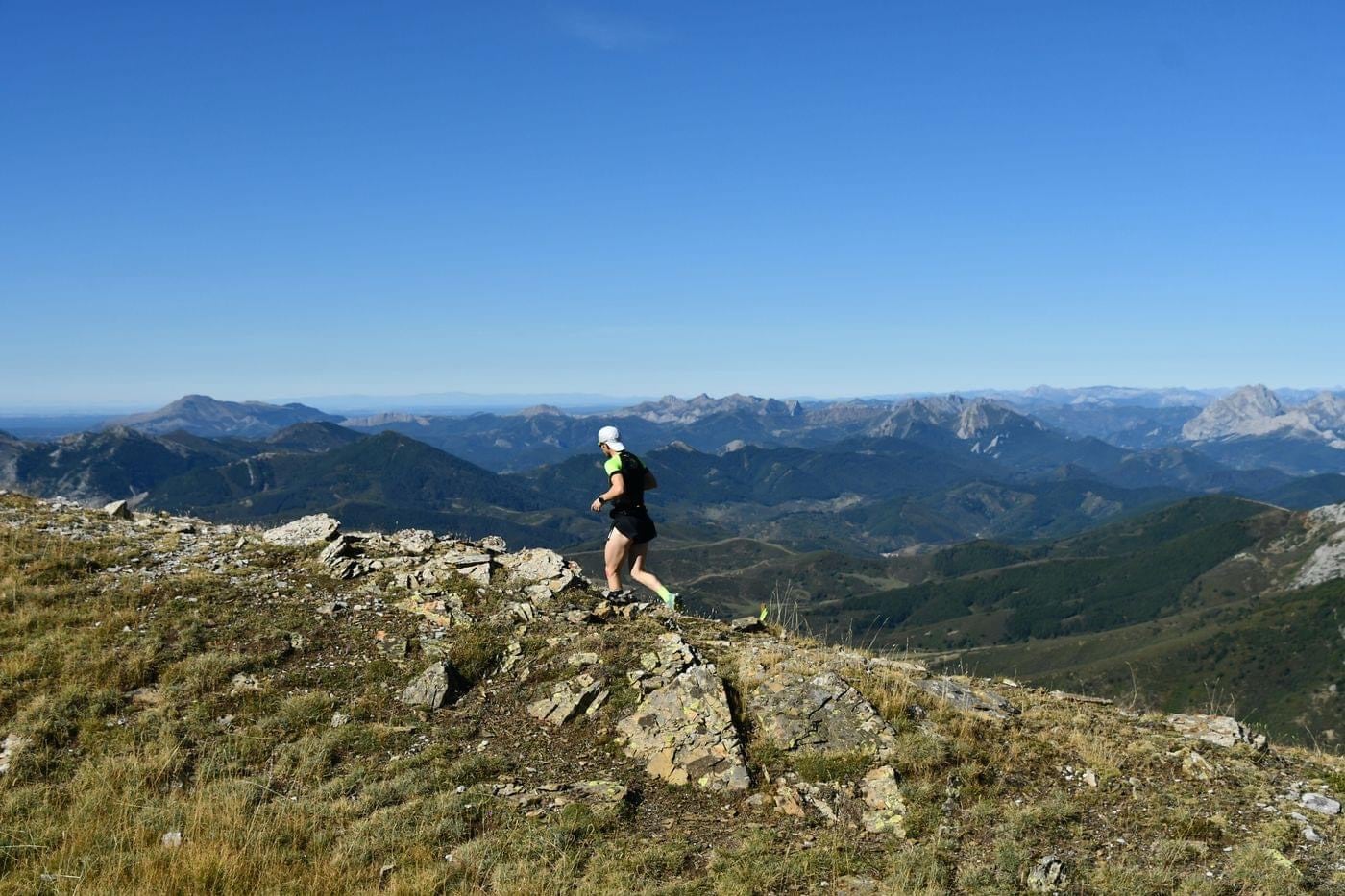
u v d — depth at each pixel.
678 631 13.50
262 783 9.61
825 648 13.88
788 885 7.70
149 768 9.70
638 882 7.70
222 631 12.95
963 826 8.66
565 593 14.66
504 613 13.66
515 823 8.70
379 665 12.03
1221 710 12.84
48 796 9.28
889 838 8.47
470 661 12.18
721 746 9.90
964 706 11.28
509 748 10.37
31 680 11.53
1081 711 12.34
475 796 9.20
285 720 10.84
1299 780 10.38
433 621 13.33
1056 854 8.23
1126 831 8.74
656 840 8.47
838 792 9.22
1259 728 12.17
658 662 11.92
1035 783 9.60
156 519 19.41
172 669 11.84
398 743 10.41
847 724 10.28
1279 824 8.79
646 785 9.53
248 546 16.62
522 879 7.66
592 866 7.94
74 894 7.40
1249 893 7.55
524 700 11.43
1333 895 7.64
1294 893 7.53
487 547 17.25
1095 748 10.45
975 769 9.54
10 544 15.59
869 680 11.55
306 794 9.47
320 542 16.66
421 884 7.58
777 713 10.57
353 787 9.63
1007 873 7.81
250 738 10.45
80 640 12.38
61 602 13.64
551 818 8.76
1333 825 8.99
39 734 10.35
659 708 10.69
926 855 8.06
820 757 9.76
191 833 8.53
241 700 11.32
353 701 11.32
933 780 9.38
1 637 12.61
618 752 10.17
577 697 11.11
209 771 9.81
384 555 16.11
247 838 8.42
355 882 7.82
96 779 9.54
